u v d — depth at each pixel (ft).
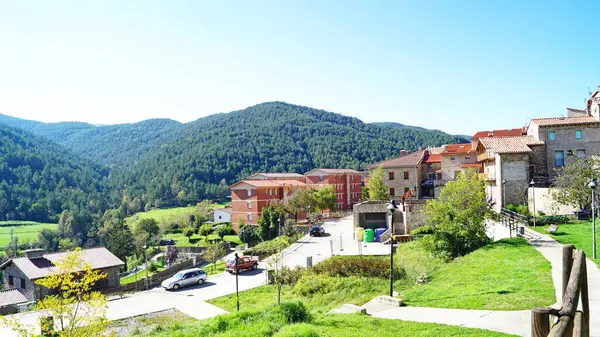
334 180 309.22
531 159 136.77
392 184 227.40
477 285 58.18
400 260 96.12
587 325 14.58
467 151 219.41
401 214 145.18
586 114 152.76
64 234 337.11
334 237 165.27
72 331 55.31
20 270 119.96
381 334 40.09
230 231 256.93
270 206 223.30
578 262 14.47
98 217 384.47
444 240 88.43
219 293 103.55
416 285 71.61
